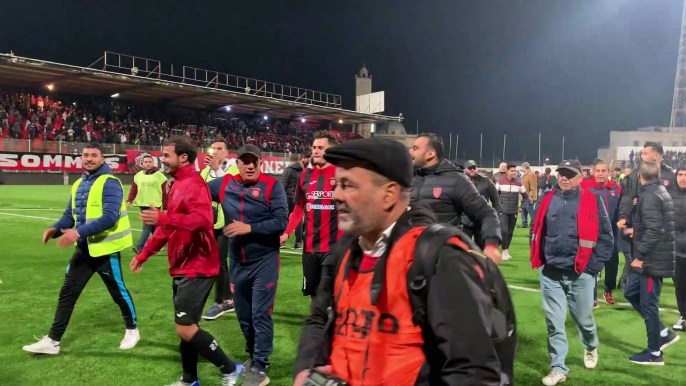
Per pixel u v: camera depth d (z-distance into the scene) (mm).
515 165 9766
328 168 4305
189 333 3508
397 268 1308
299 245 10664
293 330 5336
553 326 4164
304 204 4590
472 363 1177
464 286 1222
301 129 45562
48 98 30312
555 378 4051
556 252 4125
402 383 1278
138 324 5363
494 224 3676
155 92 32219
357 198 1350
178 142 3480
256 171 3941
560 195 4176
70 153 26375
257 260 3941
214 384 3957
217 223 5711
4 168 24047
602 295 7250
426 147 3979
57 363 4297
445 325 1210
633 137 47906
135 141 30031
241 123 40562
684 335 5336
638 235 4516
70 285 4477
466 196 3848
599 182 7211
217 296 5820
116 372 4121
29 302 6102
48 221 13242
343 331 1414
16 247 9742
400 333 1297
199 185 3479
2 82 28078
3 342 4777
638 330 5508
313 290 4367
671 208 4422
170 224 3268
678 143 39906
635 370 4363
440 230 1314
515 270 8844
